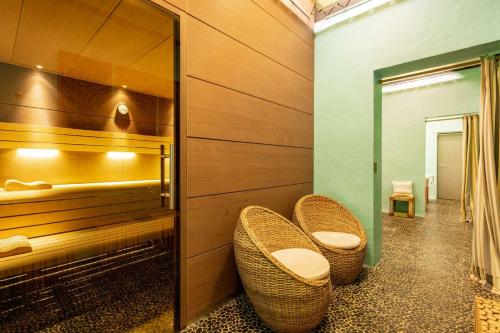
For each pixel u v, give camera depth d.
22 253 2.19
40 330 1.75
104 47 2.64
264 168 2.52
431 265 2.88
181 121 1.79
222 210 2.09
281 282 1.61
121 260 2.77
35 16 2.12
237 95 2.23
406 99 5.71
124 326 1.81
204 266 1.95
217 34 2.06
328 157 3.18
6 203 2.33
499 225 2.40
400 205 5.73
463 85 5.07
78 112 3.47
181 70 1.79
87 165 3.54
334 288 2.36
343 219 2.88
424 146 5.51
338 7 3.06
